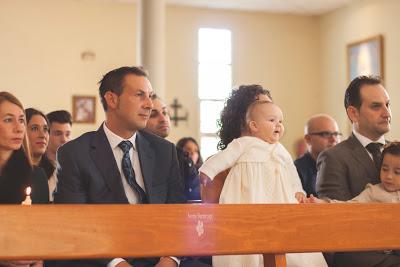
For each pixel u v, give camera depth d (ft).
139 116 11.91
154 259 11.70
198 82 48.70
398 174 12.12
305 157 19.12
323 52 50.98
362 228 7.91
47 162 17.29
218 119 13.20
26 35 44.86
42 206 6.79
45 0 45.34
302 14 51.24
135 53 46.78
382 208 8.05
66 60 45.50
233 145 11.51
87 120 45.42
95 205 6.98
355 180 13.01
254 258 10.75
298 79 51.01
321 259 10.96
